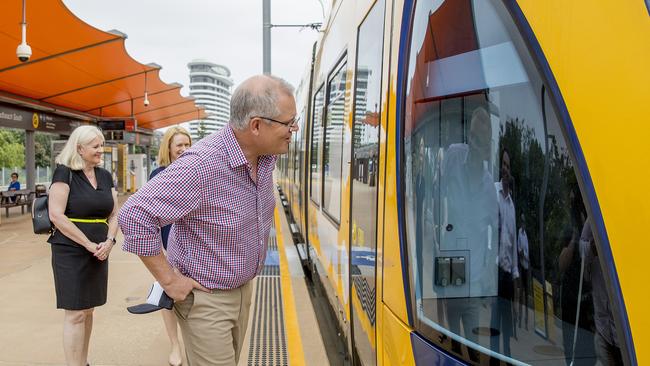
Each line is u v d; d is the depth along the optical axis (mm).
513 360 1636
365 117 2906
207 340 2180
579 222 1446
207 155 2031
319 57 6098
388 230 2160
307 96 7832
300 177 9203
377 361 2404
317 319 5434
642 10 1345
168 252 2338
